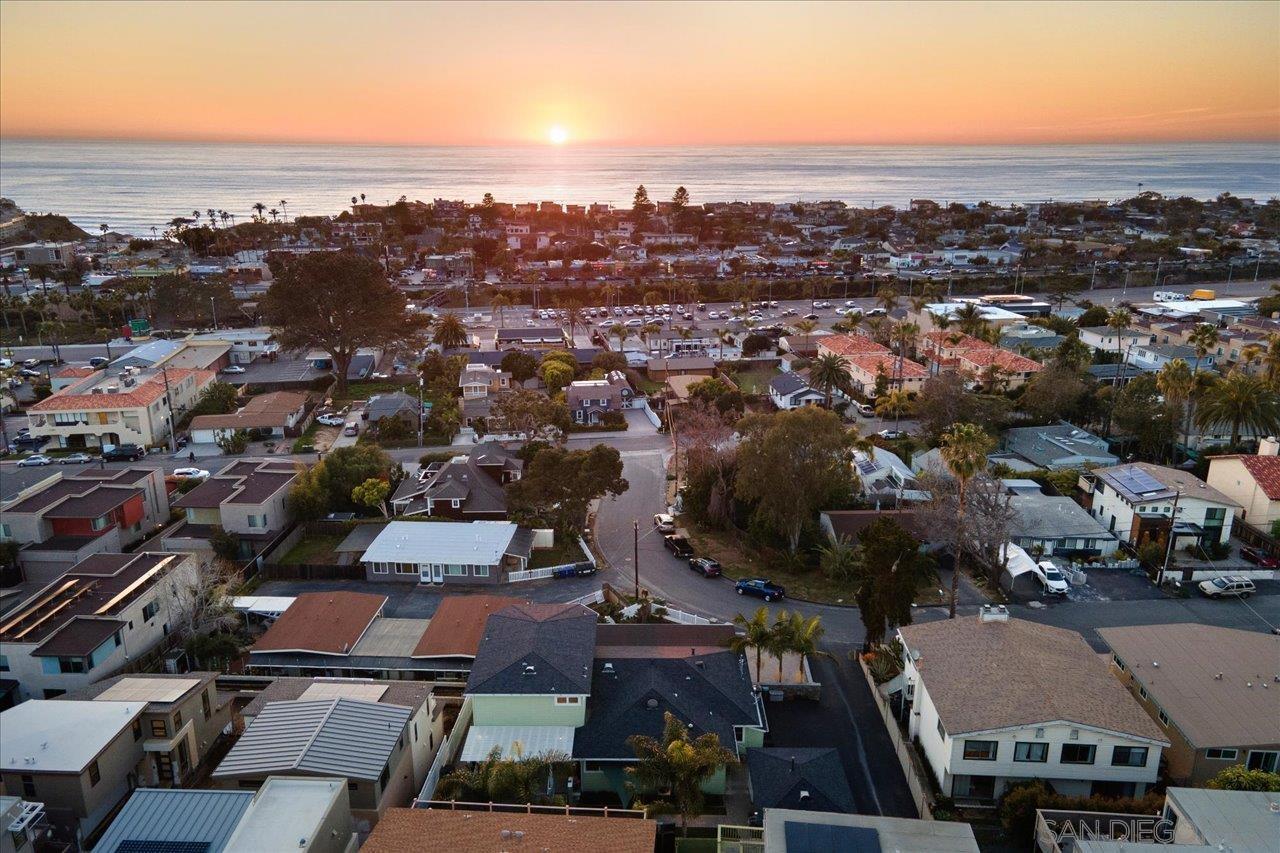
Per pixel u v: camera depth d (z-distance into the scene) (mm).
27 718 38844
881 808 38781
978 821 36531
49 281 182625
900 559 49156
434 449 93625
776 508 65562
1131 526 66000
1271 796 30609
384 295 112562
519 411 89500
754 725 42000
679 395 108250
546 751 38844
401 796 37625
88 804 36000
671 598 60812
